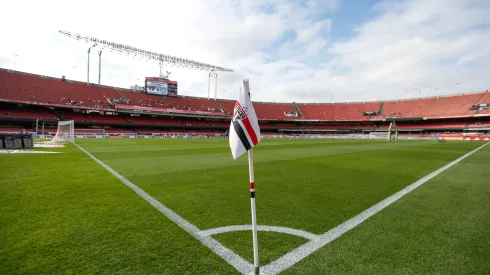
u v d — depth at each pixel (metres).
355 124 82.38
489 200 5.70
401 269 2.77
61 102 50.41
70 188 6.63
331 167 10.84
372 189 6.73
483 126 59.88
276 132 85.06
